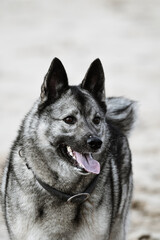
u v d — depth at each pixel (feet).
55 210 29.86
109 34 125.29
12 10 140.97
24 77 96.63
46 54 111.14
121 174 33.47
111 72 100.53
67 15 138.72
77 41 119.85
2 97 84.48
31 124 30.07
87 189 29.99
